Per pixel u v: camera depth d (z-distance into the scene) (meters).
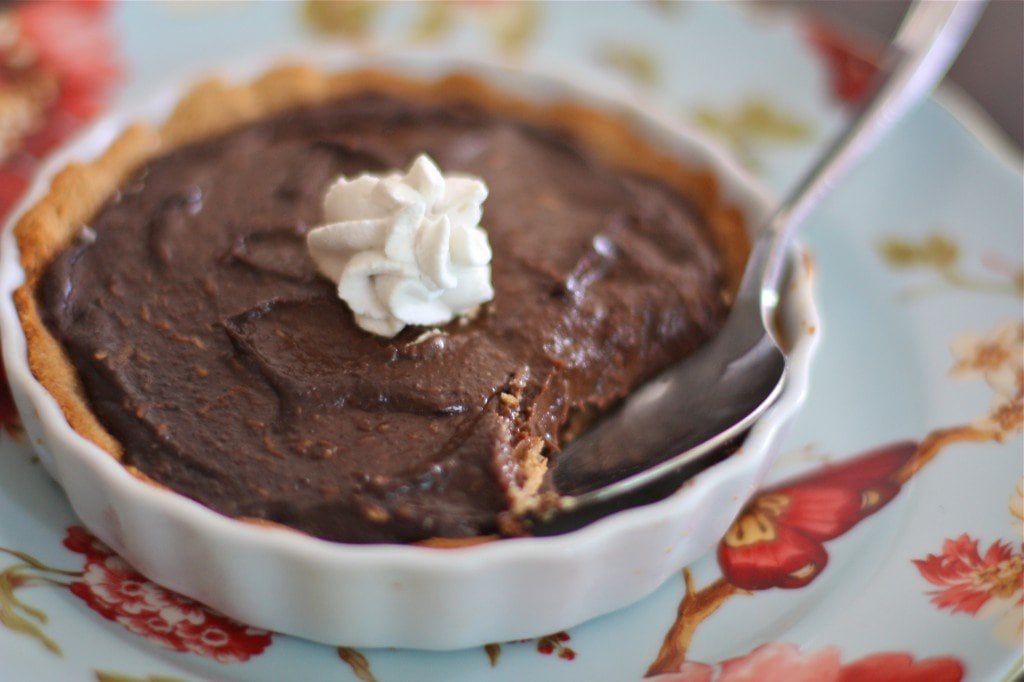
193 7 0.29
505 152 0.26
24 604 0.20
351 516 0.20
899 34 0.26
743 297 0.23
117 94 0.28
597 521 0.20
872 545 0.22
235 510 0.20
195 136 0.26
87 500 0.20
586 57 0.30
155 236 0.23
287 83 0.26
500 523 0.20
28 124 0.27
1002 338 0.25
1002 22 0.35
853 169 0.28
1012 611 0.20
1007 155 0.28
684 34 0.30
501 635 0.20
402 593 0.19
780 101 0.29
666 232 0.25
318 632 0.20
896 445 0.24
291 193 0.24
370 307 0.22
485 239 0.22
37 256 0.23
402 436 0.21
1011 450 0.23
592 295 0.23
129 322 0.22
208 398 0.21
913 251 0.26
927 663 0.20
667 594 0.21
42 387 0.20
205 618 0.20
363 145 0.25
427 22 0.30
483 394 0.21
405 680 0.20
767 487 0.23
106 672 0.19
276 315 0.22
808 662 0.20
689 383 0.23
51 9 0.29
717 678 0.20
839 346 0.25
